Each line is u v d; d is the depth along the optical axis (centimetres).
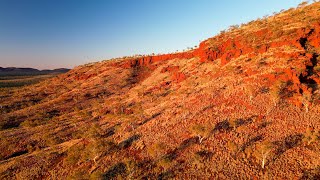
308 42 7988
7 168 6134
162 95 10169
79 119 9975
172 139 5612
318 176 3869
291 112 5488
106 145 5806
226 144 4972
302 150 4450
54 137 8044
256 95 6306
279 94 6016
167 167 4741
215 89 7531
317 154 4272
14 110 13362
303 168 4094
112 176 4903
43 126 9662
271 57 7856
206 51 11562
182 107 7125
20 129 9600
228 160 4566
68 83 18338
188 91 8712
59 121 10256
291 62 7025
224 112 6075
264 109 5734
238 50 9538
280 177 4022
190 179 4350
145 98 10431
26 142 8081
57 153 6525
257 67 7588
